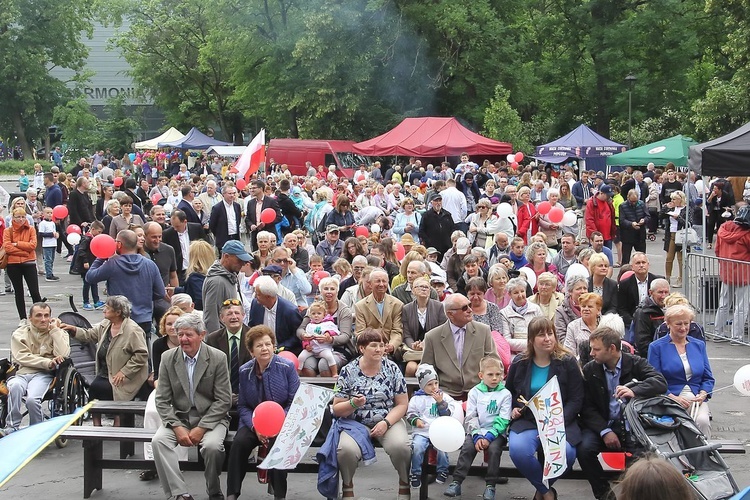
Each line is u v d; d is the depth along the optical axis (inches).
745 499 197.2
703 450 269.6
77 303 707.4
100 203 876.6
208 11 1999.3
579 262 505.4
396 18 1849.2
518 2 1987.0
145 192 999.6
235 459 305.6
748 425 393.7
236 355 344.8
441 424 273.0
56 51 2736.2
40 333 374.3
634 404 290.0
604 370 301.3
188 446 318.0
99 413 340.5
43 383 366.6
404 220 755.4
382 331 394.6
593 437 299.1
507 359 369.7
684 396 331.6
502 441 309.1
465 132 1387.8
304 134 1888.5
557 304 421.7
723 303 571.2
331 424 318.3
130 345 364.2
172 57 2559.1
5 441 254.2
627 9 1948.8
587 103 1987.0
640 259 432.1
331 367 386.6
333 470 299.4
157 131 3235.7
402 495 305.4
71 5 2701.8
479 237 717.9
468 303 340.8
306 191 1042.1
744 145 570.3
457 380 341.1
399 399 315.0
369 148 1413.6
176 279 499.5
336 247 610.5
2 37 2600.9
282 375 314.8
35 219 882.1
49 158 2856.8
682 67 1903.3
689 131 1753.2
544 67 1988.2
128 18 2645.2
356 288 441.1
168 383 314.8
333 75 1839.3
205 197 796.6
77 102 2719.0
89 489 318.3
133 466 317.7
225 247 382.6
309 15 1806.1
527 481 337.4
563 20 1979.6
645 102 1900.8
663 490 149.2
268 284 383.9
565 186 928.3
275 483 309.7
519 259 566.9
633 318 390.0
